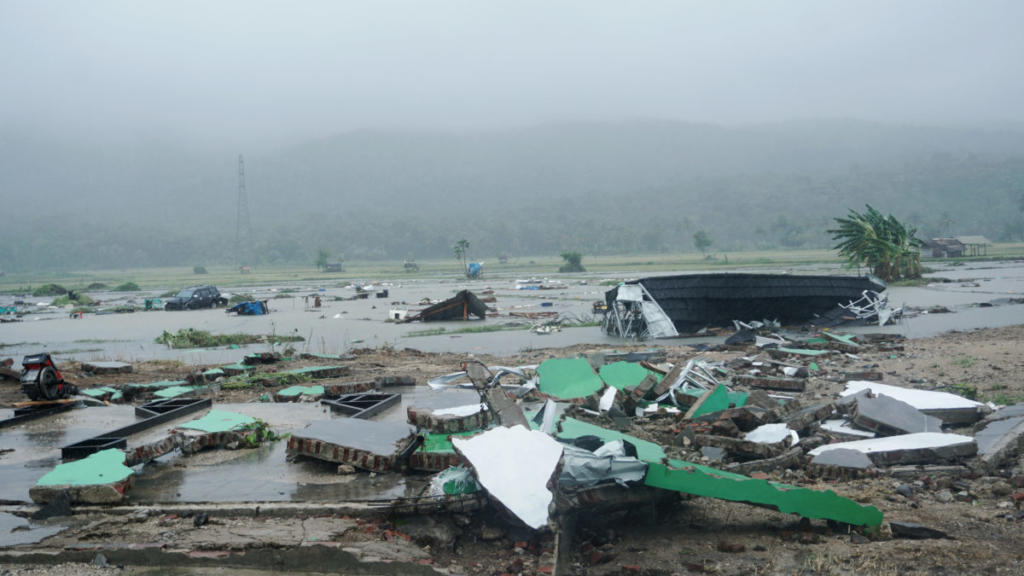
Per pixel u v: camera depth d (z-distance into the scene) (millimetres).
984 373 13375
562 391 11227
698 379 12359
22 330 36219
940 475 7609
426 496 6492
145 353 24328
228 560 5777
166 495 7105
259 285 100625
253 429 9188
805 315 27922
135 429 9734
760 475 7523
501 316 36438
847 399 10172
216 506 6715
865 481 7523
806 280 27797
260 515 6594
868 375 13578
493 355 20438
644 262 166125
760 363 15211
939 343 18781
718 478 6168
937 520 6297
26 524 6613
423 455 7523
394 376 13406
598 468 6316
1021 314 28641
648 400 11102
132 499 7012
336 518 6453
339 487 7156
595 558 5699
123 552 5859
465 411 8852
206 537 6047
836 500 6082
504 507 6215
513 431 6543
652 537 6203
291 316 40719
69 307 58656
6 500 7105
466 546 6027
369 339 26969
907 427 9008
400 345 24547
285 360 19250
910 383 12984
